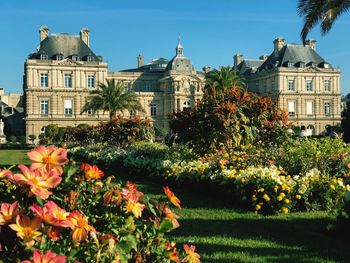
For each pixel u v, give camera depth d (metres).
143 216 4.62
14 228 2.91
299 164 13.97
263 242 8.61
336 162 14.12
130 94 70.31
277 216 11.15
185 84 97.31
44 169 3.58
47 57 88.75
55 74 88.19
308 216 11.06
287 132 17.83
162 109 98.75
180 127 18.66
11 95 137.62
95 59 91.75
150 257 4.05
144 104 97.81
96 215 4.03
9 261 2.98
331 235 9.27
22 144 77.19
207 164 15.48
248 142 17.47
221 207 12.38
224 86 69.00
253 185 11.91
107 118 91.06
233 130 17.17
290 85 96.88
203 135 17.67
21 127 107.81
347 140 27.48
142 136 32.56
